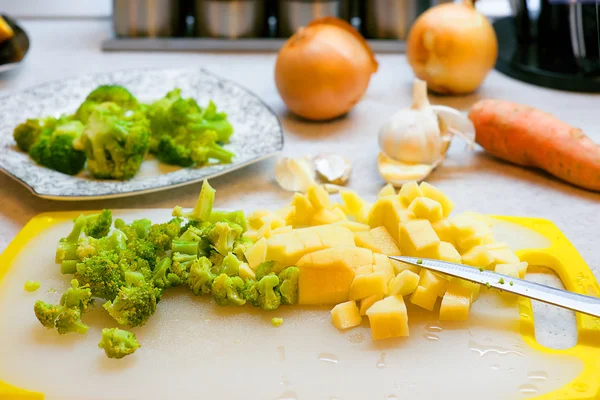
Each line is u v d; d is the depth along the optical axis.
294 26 0.90
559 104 0.76
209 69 0.86
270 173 0.65
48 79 0.82
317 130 0.72
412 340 0.48
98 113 0.60
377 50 0.90
